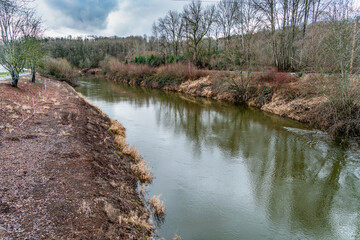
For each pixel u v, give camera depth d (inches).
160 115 806.5
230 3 1643.7
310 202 320.2
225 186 354.9
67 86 1090.1
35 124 391.9
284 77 877.2
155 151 478.0
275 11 1062.4
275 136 572.7
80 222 186.5
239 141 546.0
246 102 954.7
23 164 255.6
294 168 414.3
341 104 562.3
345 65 538.3
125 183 310.8
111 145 422.3
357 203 318.3
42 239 159.0
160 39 2253.9
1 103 446.9
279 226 273.9
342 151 472.4
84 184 242.4
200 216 283.0
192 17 1558.8
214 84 1157.1
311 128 623.8
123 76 1974.7
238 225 271.7
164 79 1507.1
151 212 276.8
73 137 359.6
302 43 976.3
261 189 349.7
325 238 257.9
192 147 507.8
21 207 187.6
